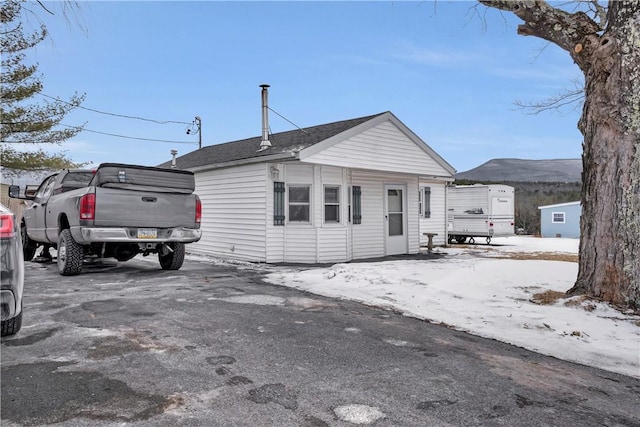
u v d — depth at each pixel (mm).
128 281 6824
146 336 3824
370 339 4016
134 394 2629
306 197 10453
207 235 12000
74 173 8180
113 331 3951
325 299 5859
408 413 2494
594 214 5297
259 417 2373
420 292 6234
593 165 5293
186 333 3957
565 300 5371
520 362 3537
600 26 5477
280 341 3826
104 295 5602
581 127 5516
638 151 4840
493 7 5926
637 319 4672
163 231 7316
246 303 5371
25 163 17000
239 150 12250
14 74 15258
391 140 11320
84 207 6578
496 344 4031
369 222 11602
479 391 2877
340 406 2553
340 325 4488
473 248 15977
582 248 5492
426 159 12375
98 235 6680
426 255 12688
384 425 2334
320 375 3049
